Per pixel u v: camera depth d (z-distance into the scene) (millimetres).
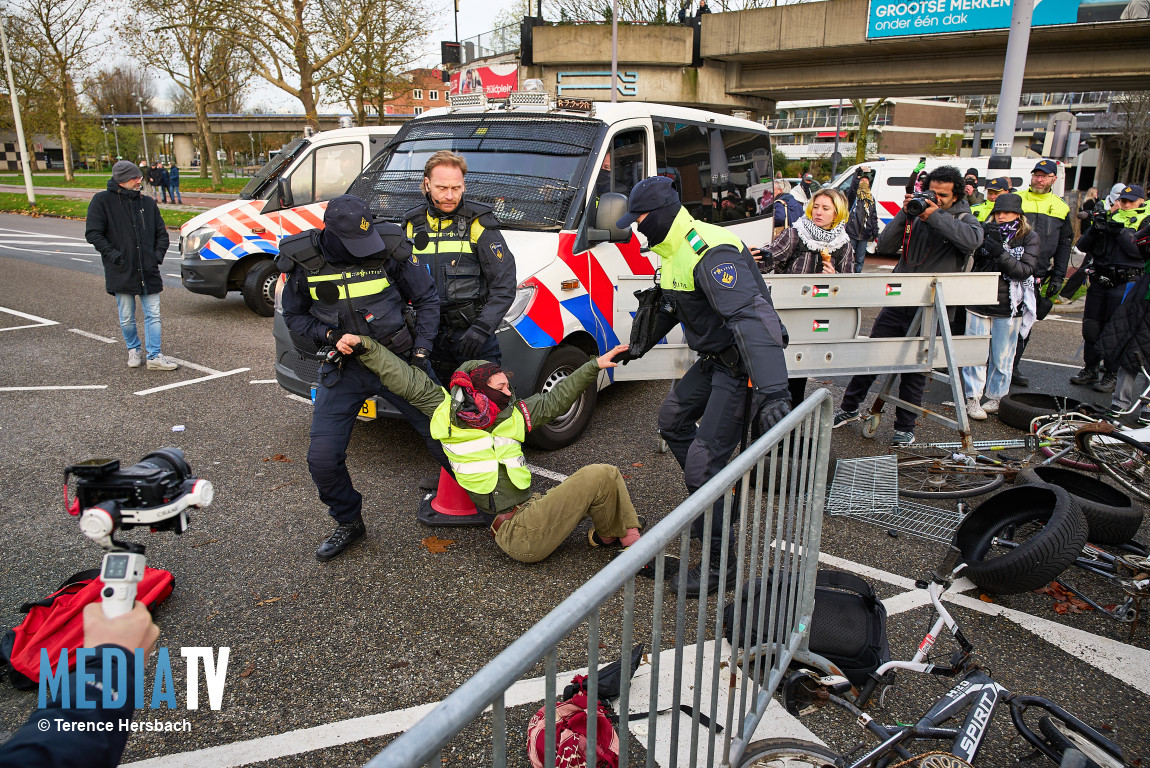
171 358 7246
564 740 2146
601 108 5207
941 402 6484
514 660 1040
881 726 2350
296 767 2342
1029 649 3027
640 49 25781
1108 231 6582
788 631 2531
